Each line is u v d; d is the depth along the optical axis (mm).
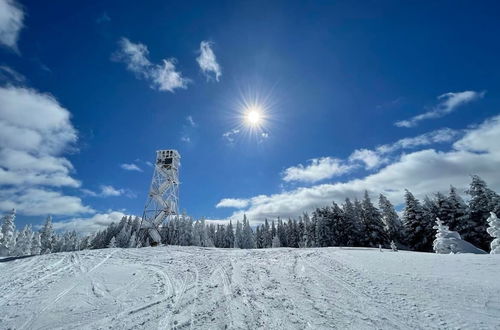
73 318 8016
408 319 7070
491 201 35562
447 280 9891
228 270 14156
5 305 9312
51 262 17438
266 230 85375
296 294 9703
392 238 47469
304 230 63188
